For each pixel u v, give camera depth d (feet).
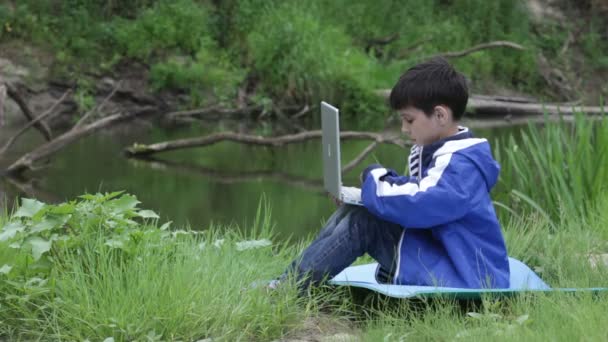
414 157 13.71
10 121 49.39
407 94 13.51
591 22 75.92
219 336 12.14
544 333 11.36
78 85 54.54
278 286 13.50
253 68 59.82
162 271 13.05
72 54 56.44
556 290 13.01
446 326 12.07
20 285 12.81
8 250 13.50
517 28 72.38
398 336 12.04
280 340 12.41
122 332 11.89
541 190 23.44
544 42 73.77
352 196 13.64
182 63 58.23
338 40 61.77
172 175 36.58
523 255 17.03
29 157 36.45
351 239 13.69
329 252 13.70
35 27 56.44
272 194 32.65
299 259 13.96
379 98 57.72
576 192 21.86
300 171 38.40
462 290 12.71
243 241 15.96
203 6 63.31
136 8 62.49
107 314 12.17
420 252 13.35
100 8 61.41
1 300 12.93
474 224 13.34
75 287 12.71
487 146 13.47
